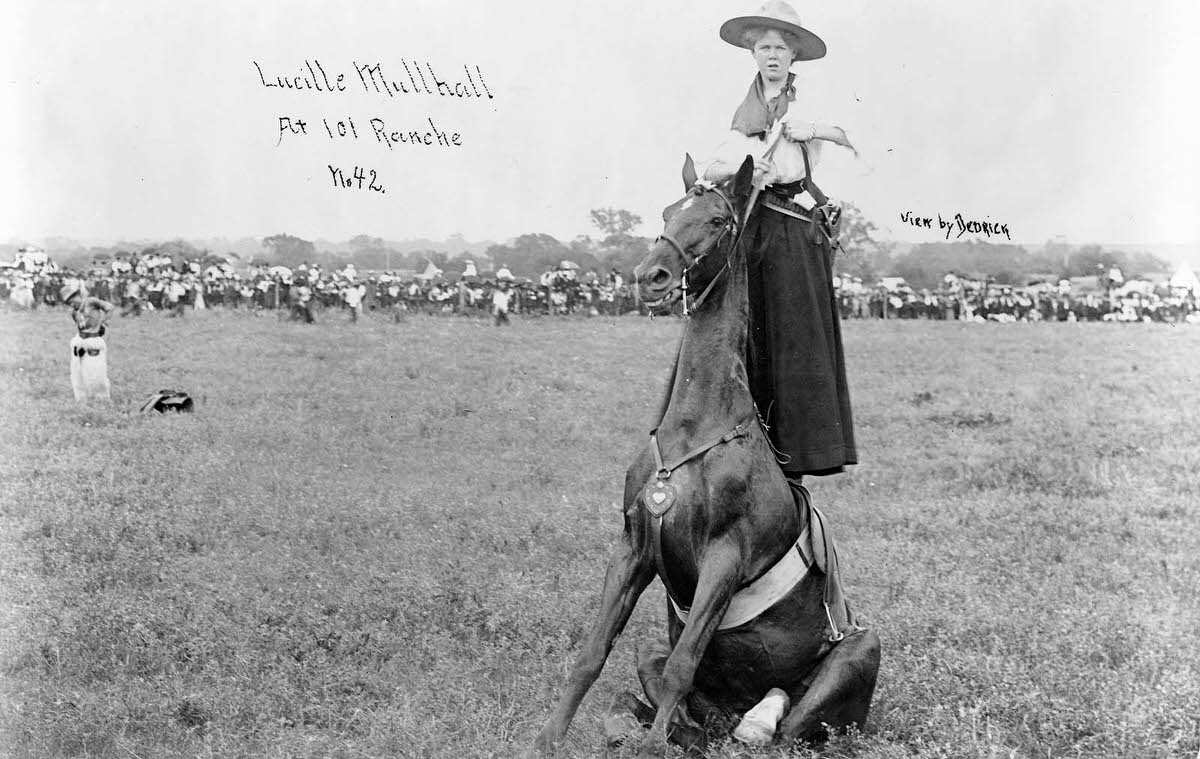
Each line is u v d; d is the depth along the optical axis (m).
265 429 11.97
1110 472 11.88
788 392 5.21
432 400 13.75
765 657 4.98
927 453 12.91
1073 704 5.52
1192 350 20.06
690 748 4.85
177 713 5.54
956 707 5.47
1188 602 7.54
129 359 14.44
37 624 6.69
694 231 4.77
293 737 5.22
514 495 10.13
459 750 4.98
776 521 4.89
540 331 19.11
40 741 5.33
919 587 7.62
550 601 7.09
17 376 13.53
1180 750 5.16
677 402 4.91
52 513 8.85
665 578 4.88
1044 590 7.72
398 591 7.26
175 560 7.93
